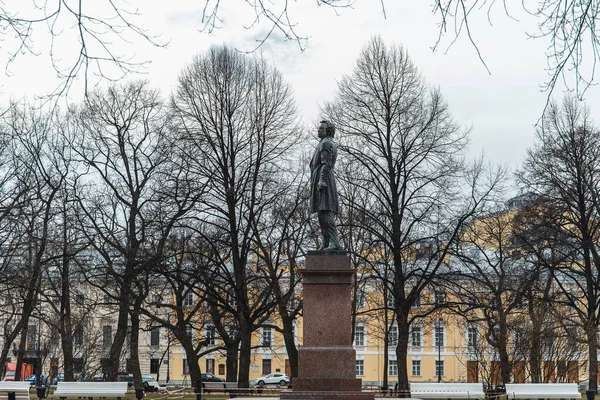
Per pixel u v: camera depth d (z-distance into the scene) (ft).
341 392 84.02
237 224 155.02
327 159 92.84
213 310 172.55
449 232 147.74
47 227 153.07
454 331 274.98
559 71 33.45
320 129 95.14
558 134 155.94
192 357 168.55
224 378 301.63
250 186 153.17
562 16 32.40
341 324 88.22
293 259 165.78
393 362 296.51
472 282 156.76
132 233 151.02
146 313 157.07
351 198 164.86
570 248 164.45
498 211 167.22
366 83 151.33
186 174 147.43
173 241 152.66
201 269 150.10
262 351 301.43
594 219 159.12
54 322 160.15
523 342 139.33
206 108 150.41
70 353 147.43
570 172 154.61
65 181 153.17
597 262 153.38
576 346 136.46
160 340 306.14
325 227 91.66
